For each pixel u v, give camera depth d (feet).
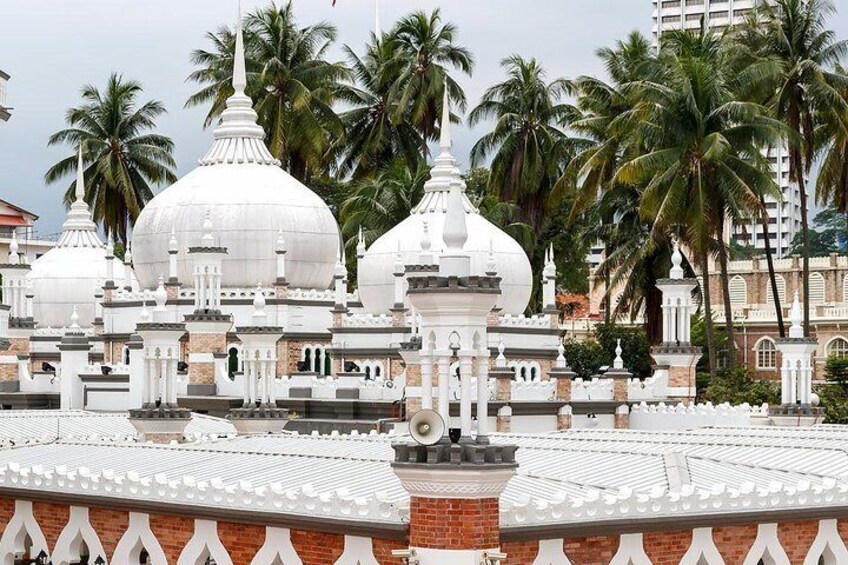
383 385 264.31
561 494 112.47
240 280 321.73
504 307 318.45
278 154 425.28
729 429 187.52
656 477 129.59
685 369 288.30
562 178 375.66
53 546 135.64
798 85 332.80
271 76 429.38
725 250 344.90
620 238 380.58
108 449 161.17
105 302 332.39
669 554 114.73
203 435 194.90
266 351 214.48
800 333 239.50
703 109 305.32
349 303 332.60
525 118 424.05
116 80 468.75
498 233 323.78
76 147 461.37
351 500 110.32
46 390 315.37
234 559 119.65
